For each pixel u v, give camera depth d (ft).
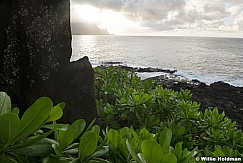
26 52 7.23
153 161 3.96
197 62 108.78
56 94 7.83
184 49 223.71
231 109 27.40
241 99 32.58
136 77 20.57
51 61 7.66
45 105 3.65
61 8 7.89
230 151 7.84
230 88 38.75
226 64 101.65
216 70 80.48
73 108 8.30
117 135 5.10
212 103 29.53
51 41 7.64
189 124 11.27
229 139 9.91
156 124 11.25
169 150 5.08
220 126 11.10
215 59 127.54
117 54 136.87
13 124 3.42
